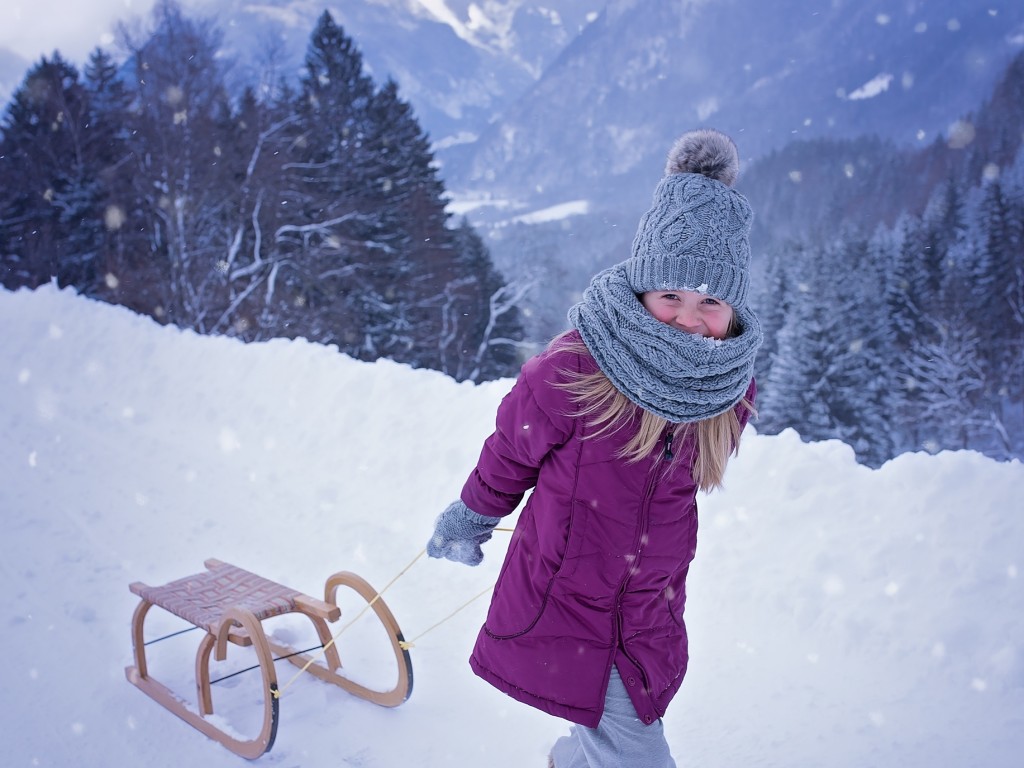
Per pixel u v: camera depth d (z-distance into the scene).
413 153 34.94
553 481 2.06
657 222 2.02
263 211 25.45
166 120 24.27
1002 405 36.62
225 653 3.57
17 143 32.19
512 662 2.15
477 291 33.28
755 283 46.69
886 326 38.53
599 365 1.96
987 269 38.38
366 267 27.67
